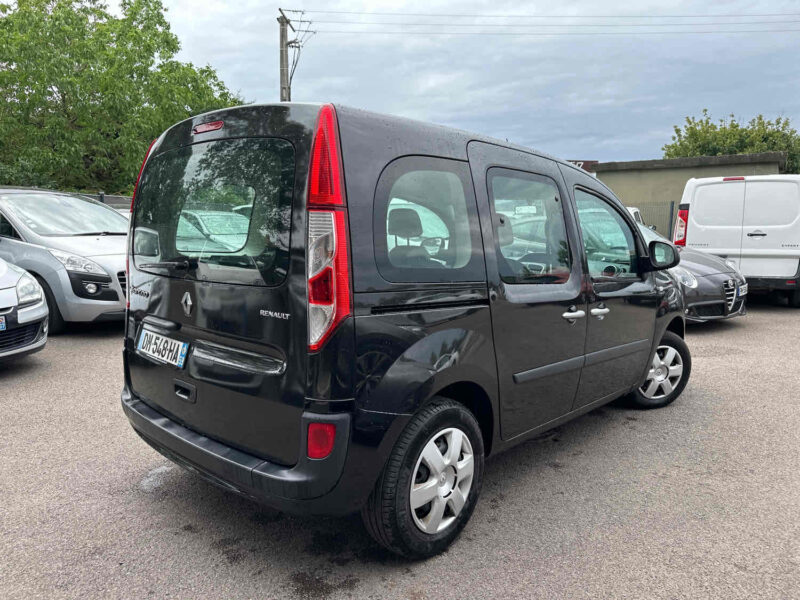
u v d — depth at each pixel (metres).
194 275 2.52
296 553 2.56
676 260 3.88
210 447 2.42
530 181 3.08
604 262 3.60
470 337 2.55
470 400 2.81
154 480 3.22
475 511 2.97
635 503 3.07
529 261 2.97
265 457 2.28
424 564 2.50
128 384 3.08
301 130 2.19
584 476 3.39
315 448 2.11
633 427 4.19
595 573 2.45
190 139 2.67
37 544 2.60
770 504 3.07
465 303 2.55
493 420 2.79
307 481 2.12
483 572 2.45
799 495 3.17
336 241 2.09
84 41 19.44
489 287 2.67
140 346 2.92
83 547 2.58
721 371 5.68
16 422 4.04
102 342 6.35
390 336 2.24
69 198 7.61
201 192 2.53
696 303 7.24
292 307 2.14
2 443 3.69
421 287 2.35
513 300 2.79
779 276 8.62
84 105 18.44
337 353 2.10
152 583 2.34
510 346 2.79
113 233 7.21
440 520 2.53
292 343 2.14
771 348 6.66
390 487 2.30
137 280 2.94
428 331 2.38
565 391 3.28
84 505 2.95
